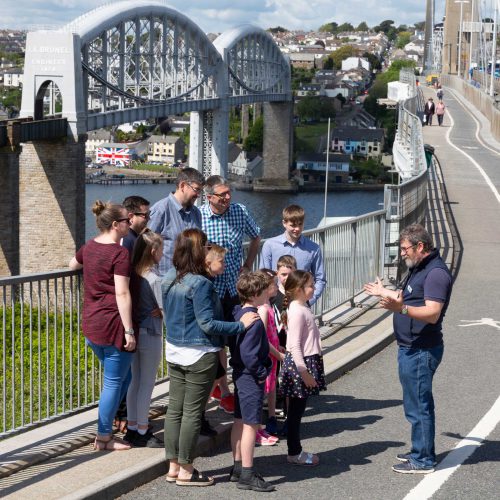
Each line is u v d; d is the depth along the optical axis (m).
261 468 8.23
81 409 8.88
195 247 7.76
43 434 8.52
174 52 119.50
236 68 151.25
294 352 8.23
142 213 8.92
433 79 156.12
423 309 7.86
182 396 7.80
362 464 8.33
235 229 9.45
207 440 8.64
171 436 7.77
